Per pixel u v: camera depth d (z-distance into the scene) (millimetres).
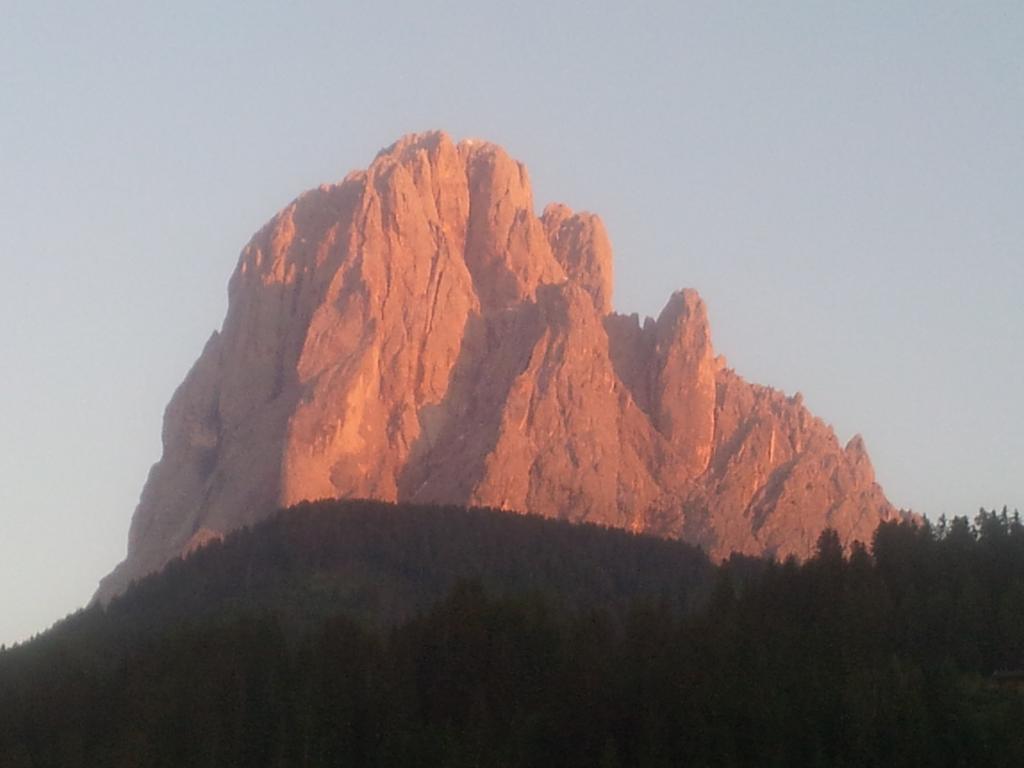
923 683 144500
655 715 140000
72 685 154625
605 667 147375
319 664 152500
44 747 144875
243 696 147500
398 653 153500
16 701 153375
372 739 142750
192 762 139875
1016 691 145750
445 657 152250
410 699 147500
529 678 149875
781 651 151125
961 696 143750
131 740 141375
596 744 139250
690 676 144125
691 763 135250
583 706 142375
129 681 153875
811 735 137125
